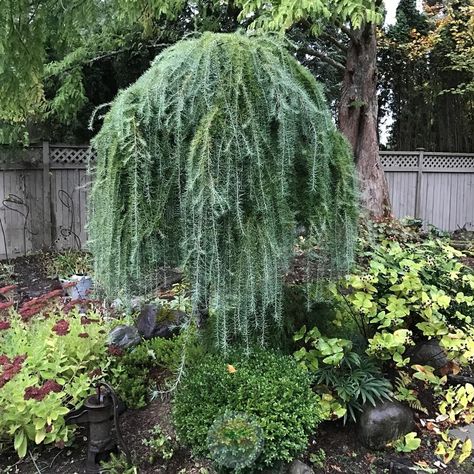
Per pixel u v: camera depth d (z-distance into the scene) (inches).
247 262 65.3
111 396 75.1
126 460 71.2
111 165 65.9
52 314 99.4
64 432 75.0
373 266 85.6
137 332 102.6
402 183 280.7
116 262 68.4
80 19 175.6
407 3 343.0
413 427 80.9
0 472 73.5
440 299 81.5
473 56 288.0
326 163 69.7
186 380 72.2
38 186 227.8
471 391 80.2
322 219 69.9
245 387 67.0
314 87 72.3
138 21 198.1
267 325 76.3
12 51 168.7
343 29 186.9
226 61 65.2
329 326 86.1
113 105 69.6
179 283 90.6
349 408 77.3
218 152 62.4
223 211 62.4
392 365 90.6
